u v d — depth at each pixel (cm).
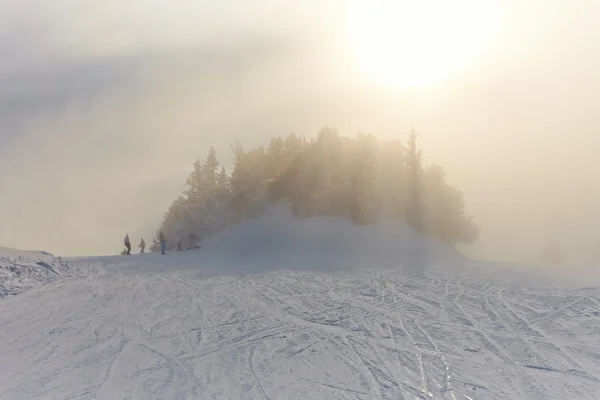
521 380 1137
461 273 2692
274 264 3300
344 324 1688
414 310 1852
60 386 1180
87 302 2089
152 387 1160
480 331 1538
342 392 1098
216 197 5034
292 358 1344
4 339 1571
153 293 2288
